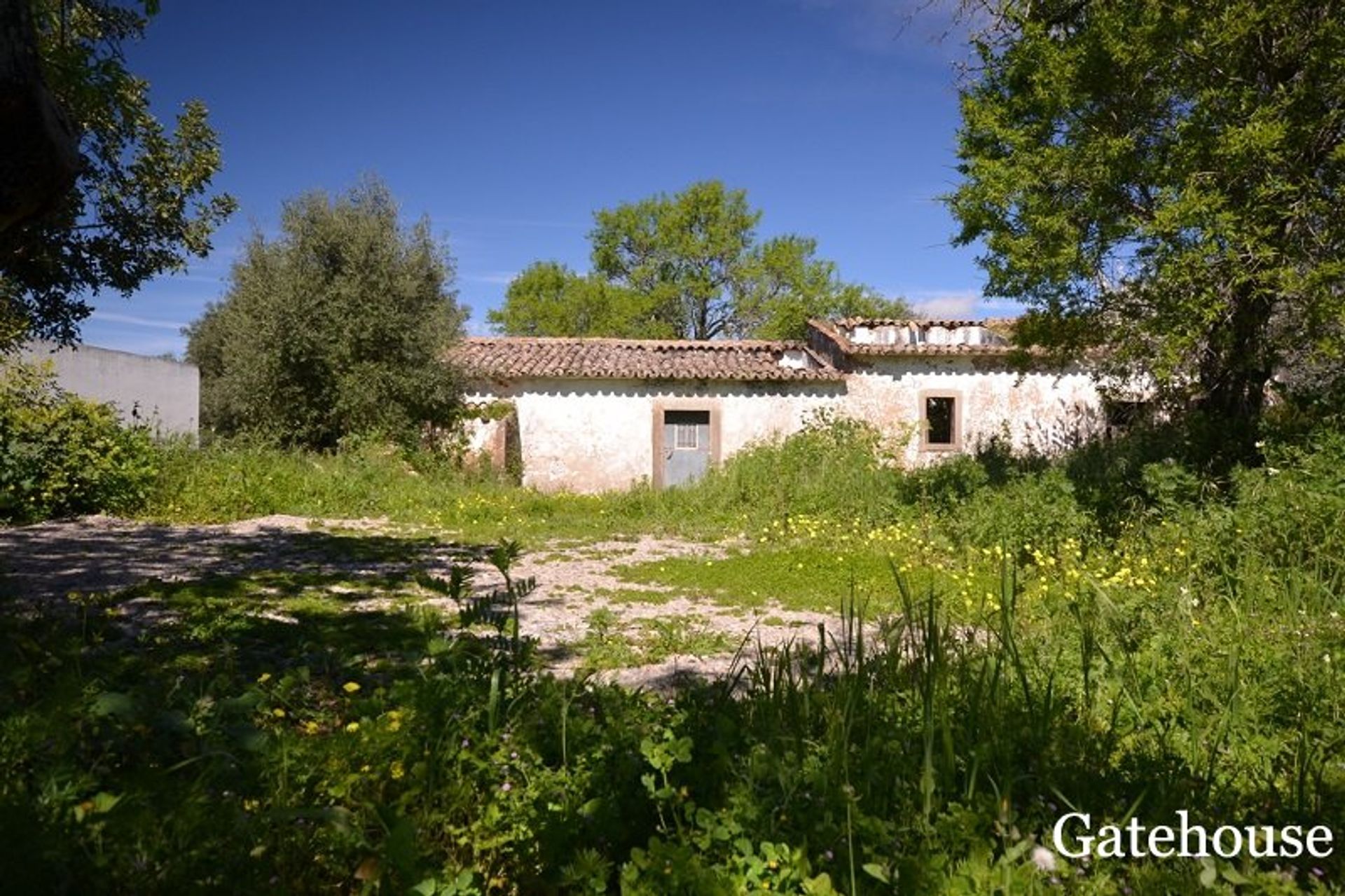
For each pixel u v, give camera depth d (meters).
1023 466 14.51
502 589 7.94
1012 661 4.00
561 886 2.46
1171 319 8.30
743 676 5.20
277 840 2.47
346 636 5.59
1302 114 8.08
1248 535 6.84
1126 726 3.78
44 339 10.83
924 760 2.89
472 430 17.55
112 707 2.80
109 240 10.34
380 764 2.82
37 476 11.28
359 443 15.64
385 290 16.78
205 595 6.88
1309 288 7.80
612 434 17.92
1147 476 8.89
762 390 18.08
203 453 14.26
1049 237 9.14
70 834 2.19
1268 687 4.12
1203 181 8.12
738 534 11.85
